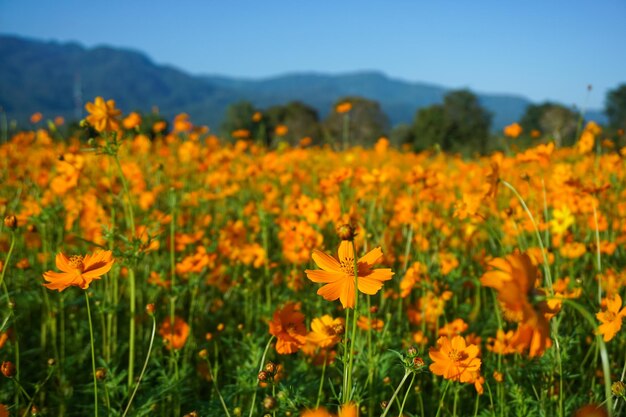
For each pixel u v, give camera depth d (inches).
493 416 78.2
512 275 43.4
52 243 135.9
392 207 183.2
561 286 95.9
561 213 126.7
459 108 1033.5
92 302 121.6
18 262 113.4
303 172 234.4
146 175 215.2
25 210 143.8
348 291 60.6
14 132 262.8
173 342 99.5
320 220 125.2
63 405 91.0
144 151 223.5
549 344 44.7
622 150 156.6
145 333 121.6
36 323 127.4
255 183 220.5
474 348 68.9
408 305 124.6
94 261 68.6
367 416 87.0
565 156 257.1
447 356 69.7
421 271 112.2
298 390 77.0
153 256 148.0
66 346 114.0
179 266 108.2
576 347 101.9
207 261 108.8
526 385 88.8
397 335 104.9
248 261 133.9
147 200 155.3
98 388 87.9
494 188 94.0
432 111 1044.5
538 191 168.9
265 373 66.4
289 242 121.2
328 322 76.5
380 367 89.4
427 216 146.4
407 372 60.8
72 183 125.5
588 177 180.5
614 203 156.3
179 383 89.4
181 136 291.9
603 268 121.0
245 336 102.0
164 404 91.1
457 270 132.3
